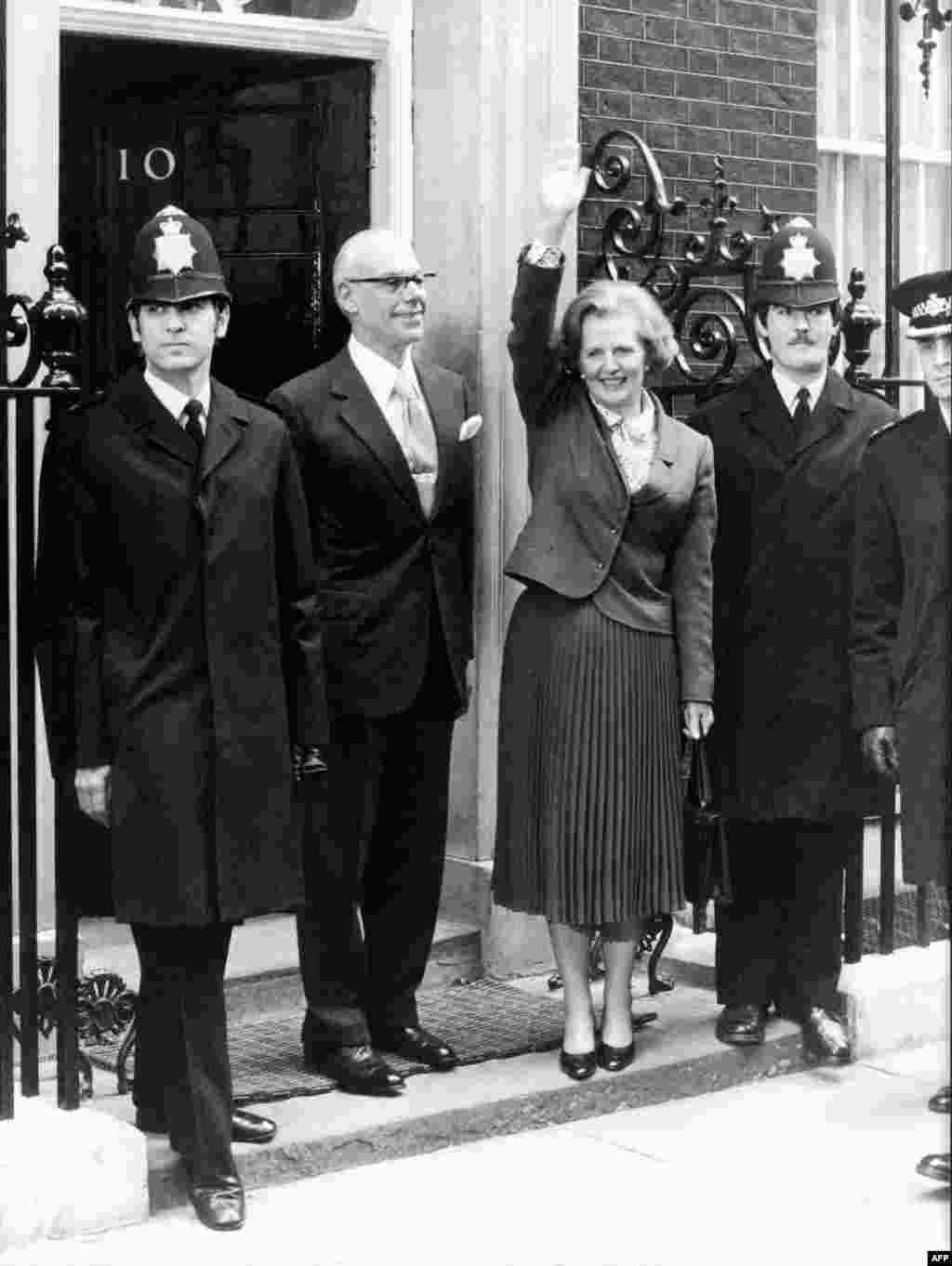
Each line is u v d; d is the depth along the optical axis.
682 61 6.29
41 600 4.20
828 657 5.11
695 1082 5.12
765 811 5.11
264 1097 4.70
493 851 5.79
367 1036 4.86
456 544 4.98
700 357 5.65
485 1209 4.38
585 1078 4.94
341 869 4.79
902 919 6.25
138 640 4.18
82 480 4.18
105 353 5.85
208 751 4.16
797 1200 4.45
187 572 4.16
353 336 4.93
